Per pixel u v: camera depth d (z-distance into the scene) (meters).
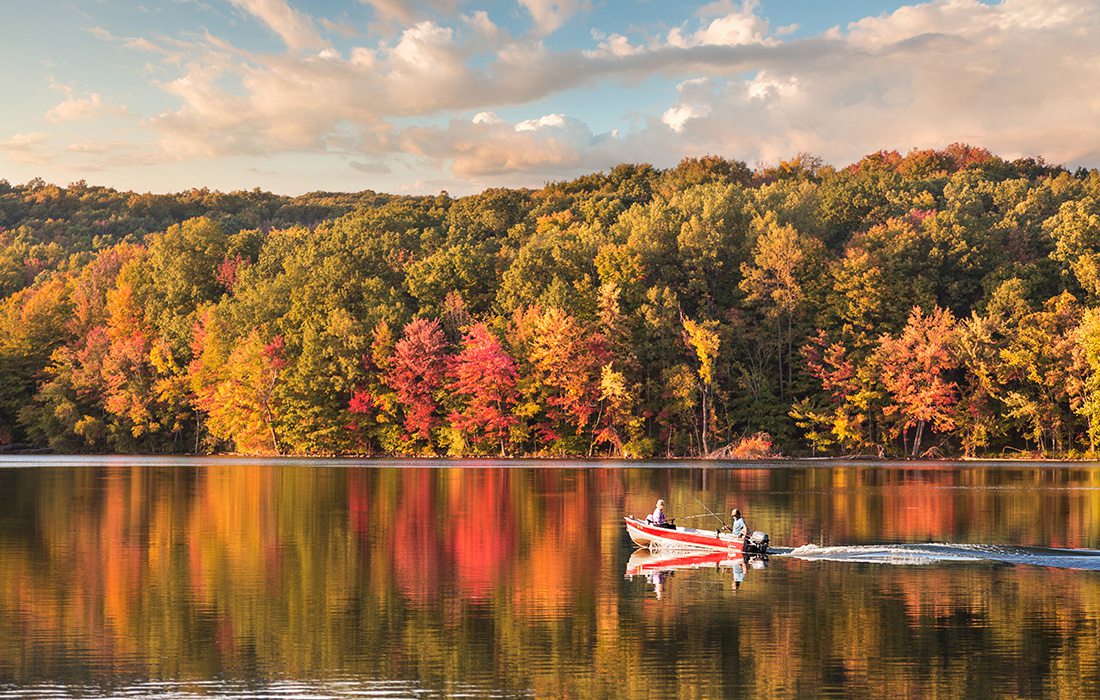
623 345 108.25
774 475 82.25
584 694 21.17
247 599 30.20
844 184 150.00
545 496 62.59
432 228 148.75
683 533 40.03
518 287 118.25
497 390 109.38
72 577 33.59
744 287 113.19
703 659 23.77
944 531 45.88
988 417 103.81
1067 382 99.31
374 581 33.22
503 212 179.38
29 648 24.61
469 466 95.88
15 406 130.75
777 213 124.19
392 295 121.19
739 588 32.34
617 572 35.25
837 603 29.92
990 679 22.12
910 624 27.20
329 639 25.56
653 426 111.62
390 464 99.00
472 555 38.81
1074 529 46.56
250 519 50.12
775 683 21.88
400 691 21.39
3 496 61.69
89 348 129.38
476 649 24.66
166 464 100.38
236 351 118.12
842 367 105.56
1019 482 74.62
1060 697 20.91
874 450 106.62
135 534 44.16
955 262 116.56
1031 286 110.69
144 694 21.11
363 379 114.44
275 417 117.56
